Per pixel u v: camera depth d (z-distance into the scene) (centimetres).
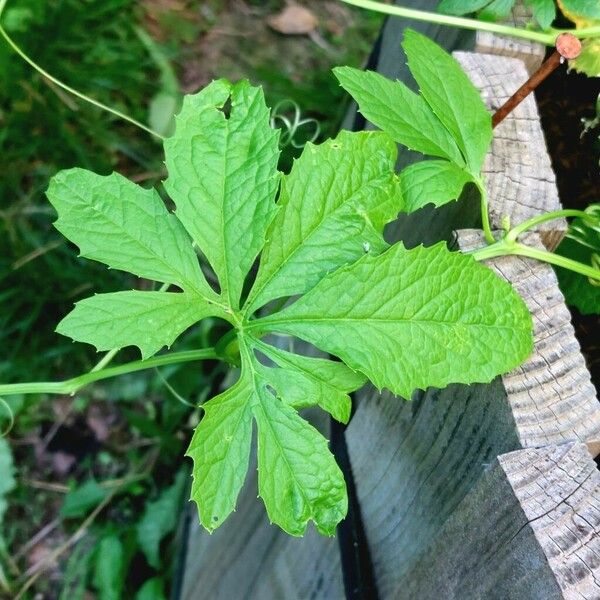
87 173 36
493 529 33
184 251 37
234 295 37
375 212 37
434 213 45
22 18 82
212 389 83
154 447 87
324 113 95
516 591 32
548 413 34
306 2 105
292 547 53
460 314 35
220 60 99
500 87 42
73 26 86
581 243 44
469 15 46
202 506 34
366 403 48
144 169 90
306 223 37
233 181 37
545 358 35
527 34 42
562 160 50
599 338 48
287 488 35
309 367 37
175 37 98
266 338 71
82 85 87
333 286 36
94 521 84
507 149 40
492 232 38
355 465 48
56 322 84
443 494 38
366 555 46
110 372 41
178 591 78
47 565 82
